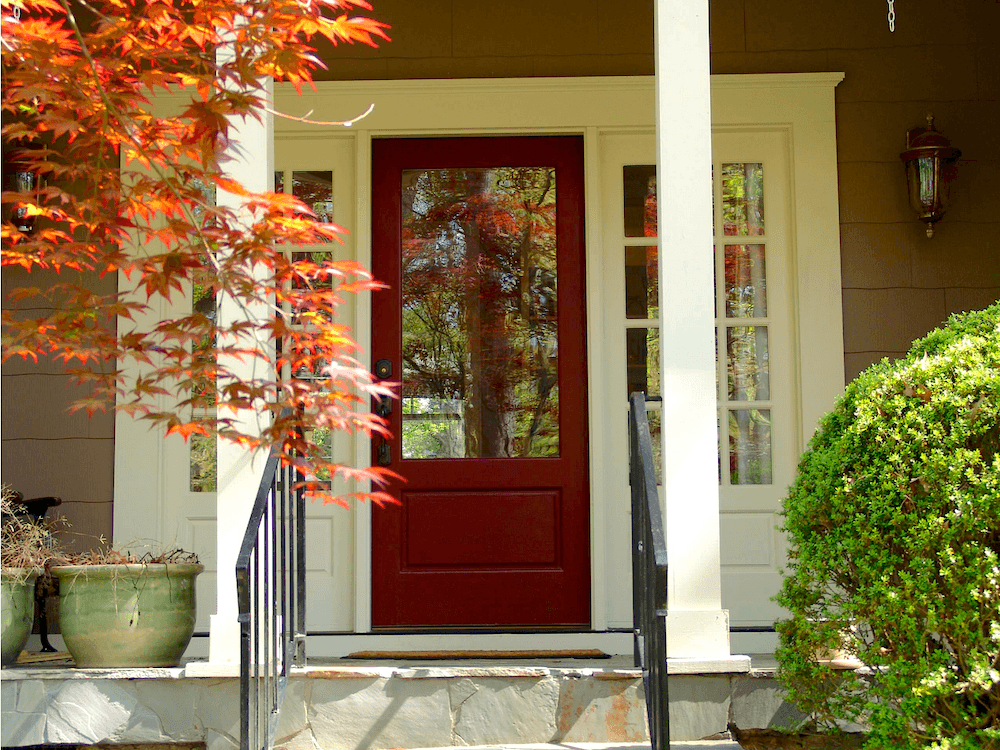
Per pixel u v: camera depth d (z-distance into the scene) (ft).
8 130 7.84
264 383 7.74
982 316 10.63
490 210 15.15
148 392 8.03
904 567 9.39
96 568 10.82
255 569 9.44
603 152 15.07
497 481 14.76
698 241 10.56
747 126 14.96
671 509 10.37
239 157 9.41
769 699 10.32
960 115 14.96
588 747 10.21
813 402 14.62
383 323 14.92
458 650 14.05
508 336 15.05
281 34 7.54
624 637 14.21
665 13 10.71
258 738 9.42
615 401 14.82
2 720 10.35
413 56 15.03
